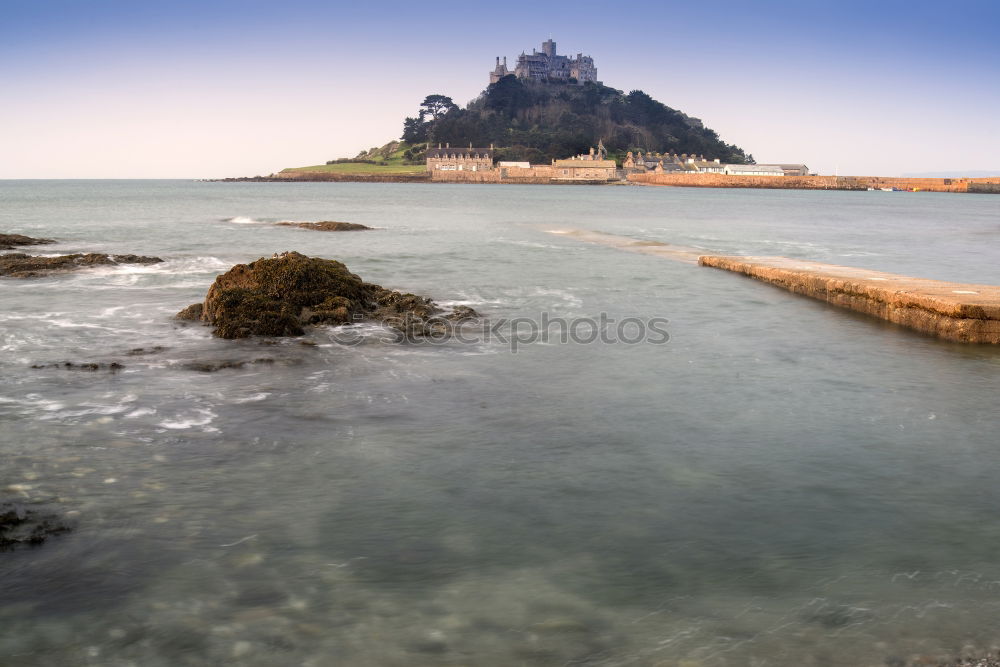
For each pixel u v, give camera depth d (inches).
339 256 1282.0
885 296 734.5
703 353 579.2
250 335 605.6
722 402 438.6
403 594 228.4
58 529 263.4
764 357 567.8
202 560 245.3
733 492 305.1
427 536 263.9
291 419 392.2
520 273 1071.0
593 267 1149.1
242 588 230.1
